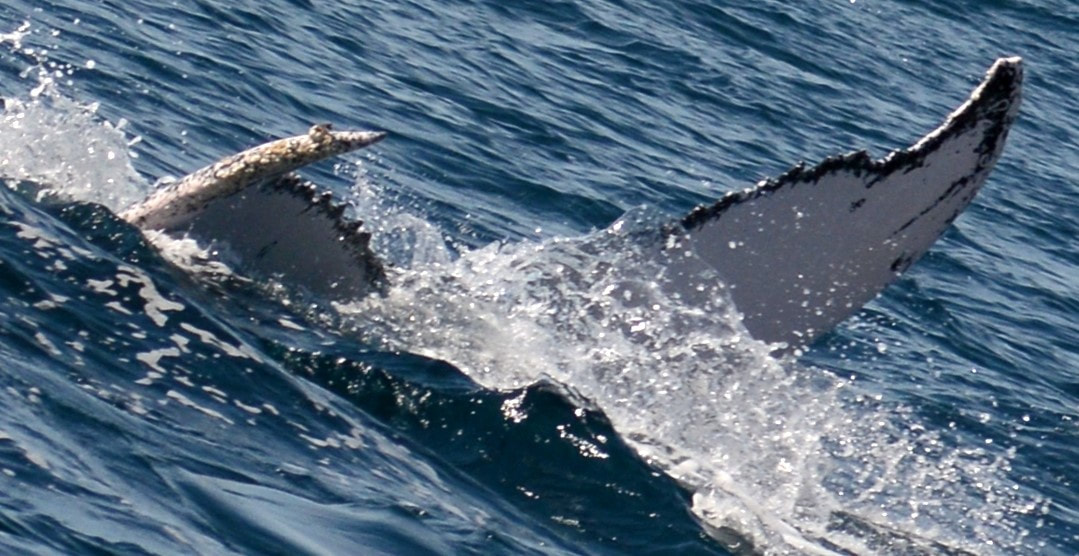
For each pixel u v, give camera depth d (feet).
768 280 97.60
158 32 174.91
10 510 65.77
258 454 79.66
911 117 266.98
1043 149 269.85
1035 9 371.15
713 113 231.50
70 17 167.12
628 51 245.86
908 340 155.12
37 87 143.95
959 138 96.37
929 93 288.51
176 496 72.28
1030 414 141.28
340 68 189.78
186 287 93.25
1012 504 114.32
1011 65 96.22
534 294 101.65
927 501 106.63
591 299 100.48
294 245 97.45
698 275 98.43
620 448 92.53
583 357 98.78
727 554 86.48
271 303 95.96
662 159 198.18
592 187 176.45
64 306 86.12
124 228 96.37
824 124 245.65
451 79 201.26
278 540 71.82
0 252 88.84
